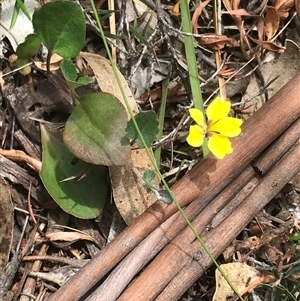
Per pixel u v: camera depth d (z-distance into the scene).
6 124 0.23
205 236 0.20
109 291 0.19
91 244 0.23
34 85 0.23
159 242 0.20
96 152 0.20
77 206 0.21
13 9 0.23
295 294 0.22
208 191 0.21
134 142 0.20
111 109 0.20
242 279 0.21
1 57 0.23
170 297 0.20
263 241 0.22
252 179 0.22
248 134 0.21
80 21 0.20
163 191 0.19
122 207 0.21
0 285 0.21
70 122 0.20
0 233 0.21
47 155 0.21
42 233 0.23
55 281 0.22
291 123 0.21
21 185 0.23
